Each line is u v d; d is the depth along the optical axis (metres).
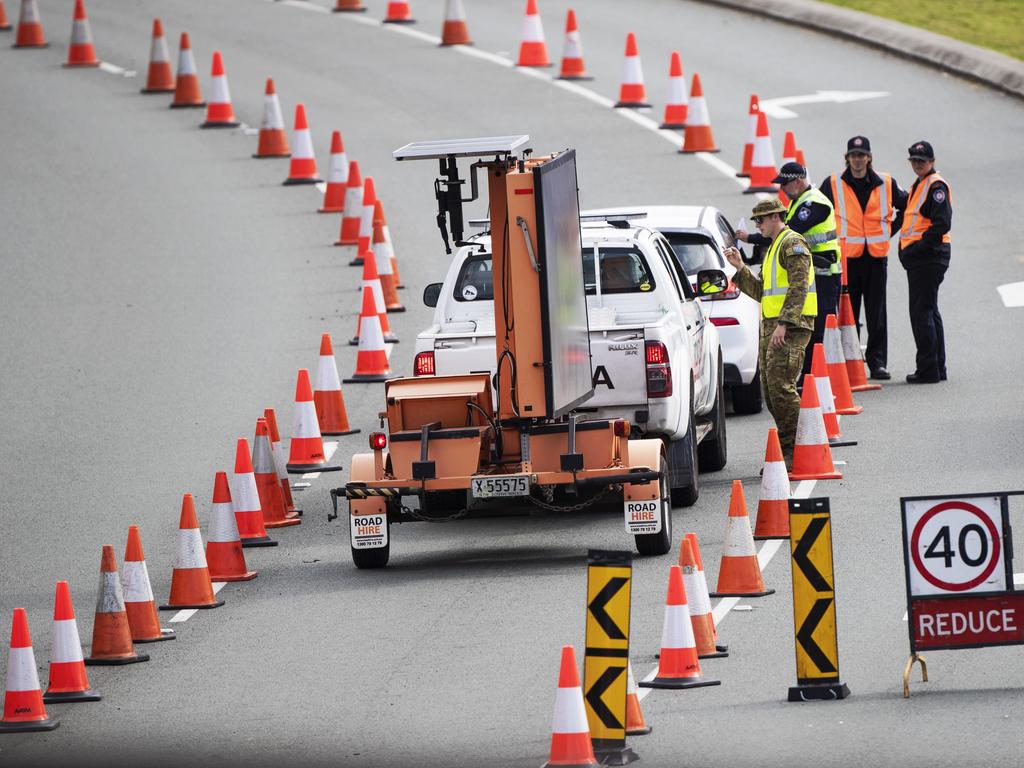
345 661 45.28
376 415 73.81
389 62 135.62
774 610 47.28
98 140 121.44
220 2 159.25
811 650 40.06
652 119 118.88
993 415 67.75
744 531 48.81
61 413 75.81
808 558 40.06
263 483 60.53
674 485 58.22
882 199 74.69
